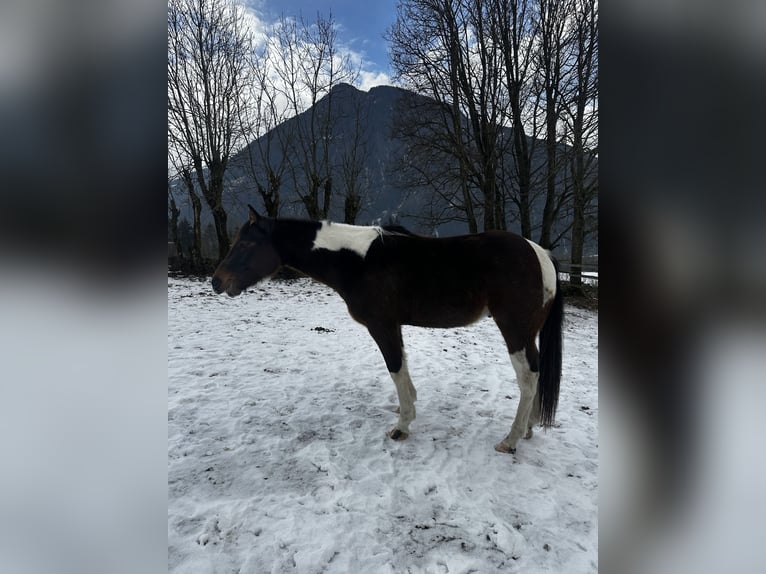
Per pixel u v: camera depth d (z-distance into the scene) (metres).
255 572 1.82
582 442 3.10
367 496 2.36
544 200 14.85
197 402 3.59
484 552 1.97
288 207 17.36
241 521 2.12
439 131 13.01
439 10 11.64
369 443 2.99
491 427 3.32
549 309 2.89
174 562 1.85
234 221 19.02
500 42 11.52
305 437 3.05
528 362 2.84
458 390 4.14
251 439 2.98
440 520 2.18
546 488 2.49
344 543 2.00
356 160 16.73
